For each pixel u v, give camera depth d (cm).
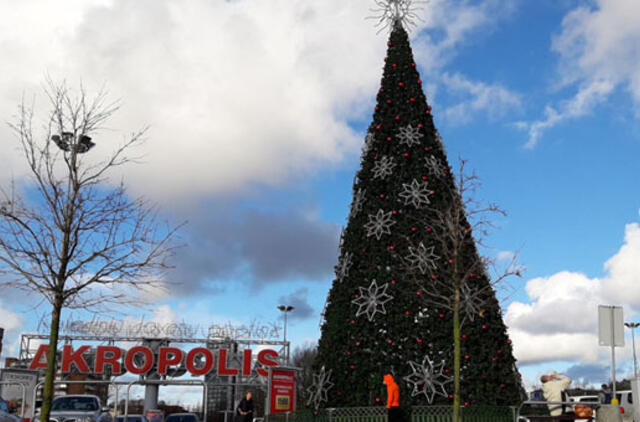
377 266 1557
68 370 4056
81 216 1250
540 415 1531
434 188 1639
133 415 2312
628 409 1791
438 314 1478
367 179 1686
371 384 1445
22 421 1517
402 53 1831
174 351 4153
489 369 1455
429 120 1753
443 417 1361
